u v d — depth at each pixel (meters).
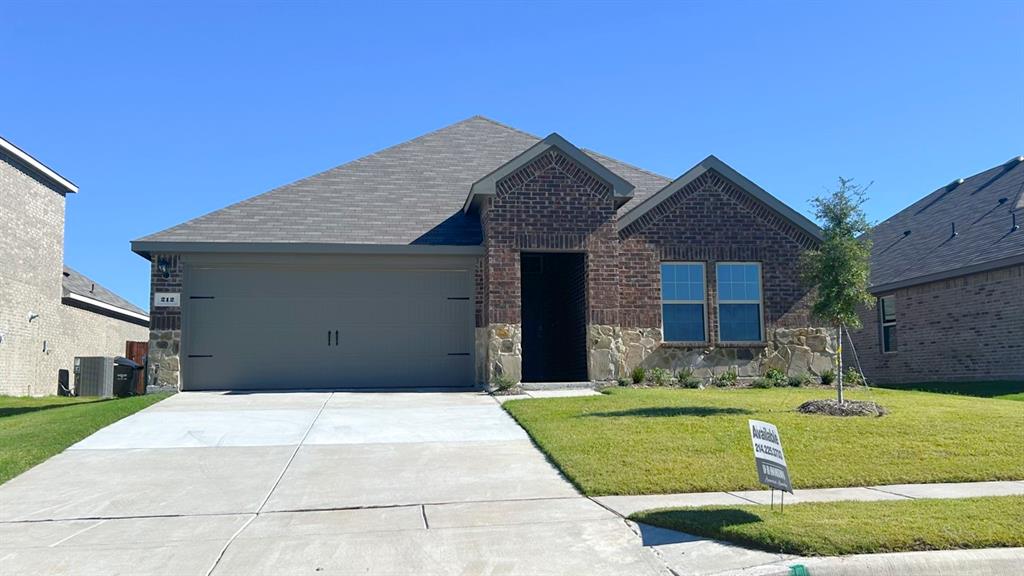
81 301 28.09
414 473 9.00
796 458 9.32
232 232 16.38
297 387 16.41
